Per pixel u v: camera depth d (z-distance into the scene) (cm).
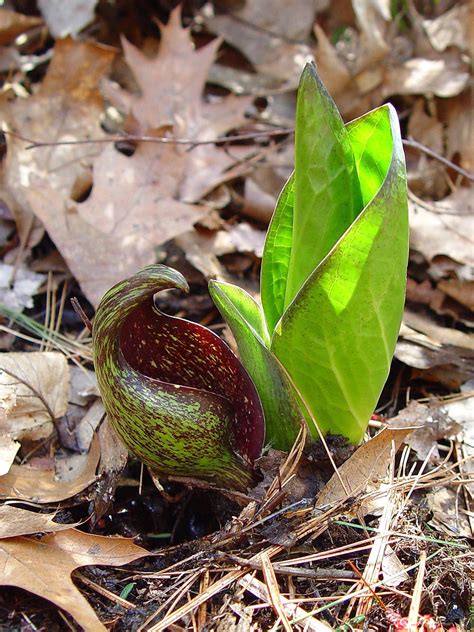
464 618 28
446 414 39
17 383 36
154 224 48
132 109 57
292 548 30
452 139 58
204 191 53
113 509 34
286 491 30
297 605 27
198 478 31
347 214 27
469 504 35
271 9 67
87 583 29
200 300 48
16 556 27
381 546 29
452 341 44
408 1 63
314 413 30
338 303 26
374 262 25
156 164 51
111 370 27
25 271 47
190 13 69
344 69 60
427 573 29
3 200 50
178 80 58
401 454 37
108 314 26
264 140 60
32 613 27
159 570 30
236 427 31
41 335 44
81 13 62
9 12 59
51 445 36
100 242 47
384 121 27
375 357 28
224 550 29
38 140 52
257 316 32
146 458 30
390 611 27
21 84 60
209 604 28
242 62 68
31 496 32
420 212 51
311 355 28
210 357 30
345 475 30
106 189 49
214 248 49
